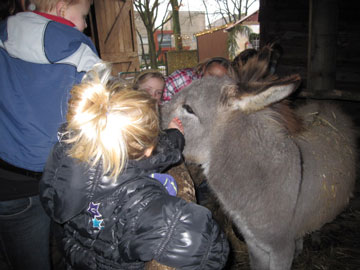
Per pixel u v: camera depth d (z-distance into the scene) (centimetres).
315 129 243
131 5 775
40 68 151
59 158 127
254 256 218
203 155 224
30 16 153
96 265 134
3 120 155
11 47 150
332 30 379
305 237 307
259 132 194
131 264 134
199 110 215
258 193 190
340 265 271
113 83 146
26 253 173
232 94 201
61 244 145
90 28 733
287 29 532
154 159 138
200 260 120
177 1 1972
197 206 124
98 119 116
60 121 157
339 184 247
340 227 317
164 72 1714
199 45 2214
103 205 125
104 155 118
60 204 124
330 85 399
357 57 465
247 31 1928
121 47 783
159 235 117
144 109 126
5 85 151
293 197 193
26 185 161
